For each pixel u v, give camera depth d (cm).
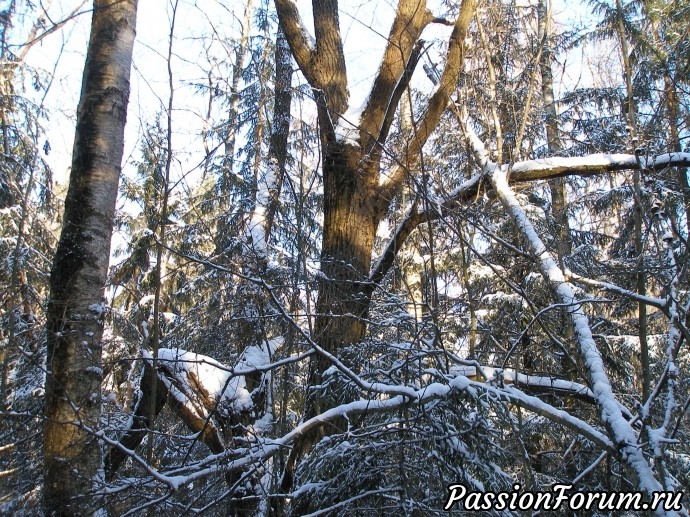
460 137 743
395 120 756
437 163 641
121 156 402
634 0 761
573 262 714
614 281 680
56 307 359
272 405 511
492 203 641
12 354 462
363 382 404
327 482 386
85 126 391
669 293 383
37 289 686
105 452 471
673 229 402
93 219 378
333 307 525
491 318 758
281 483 464
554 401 617
